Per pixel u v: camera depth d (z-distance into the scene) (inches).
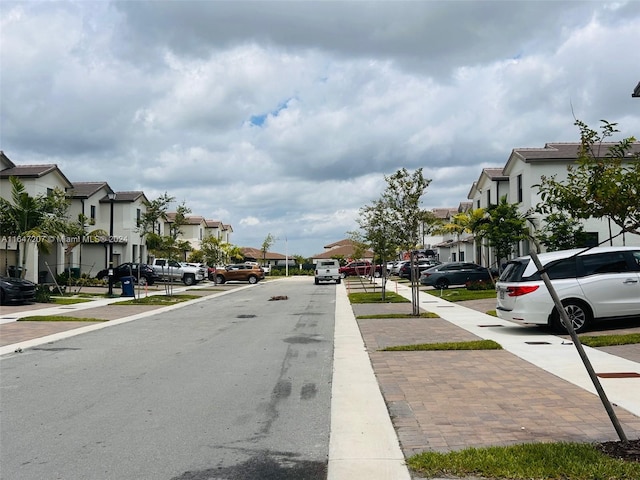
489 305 861.8
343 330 604.4
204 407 290.5
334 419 265.3
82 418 272.5
